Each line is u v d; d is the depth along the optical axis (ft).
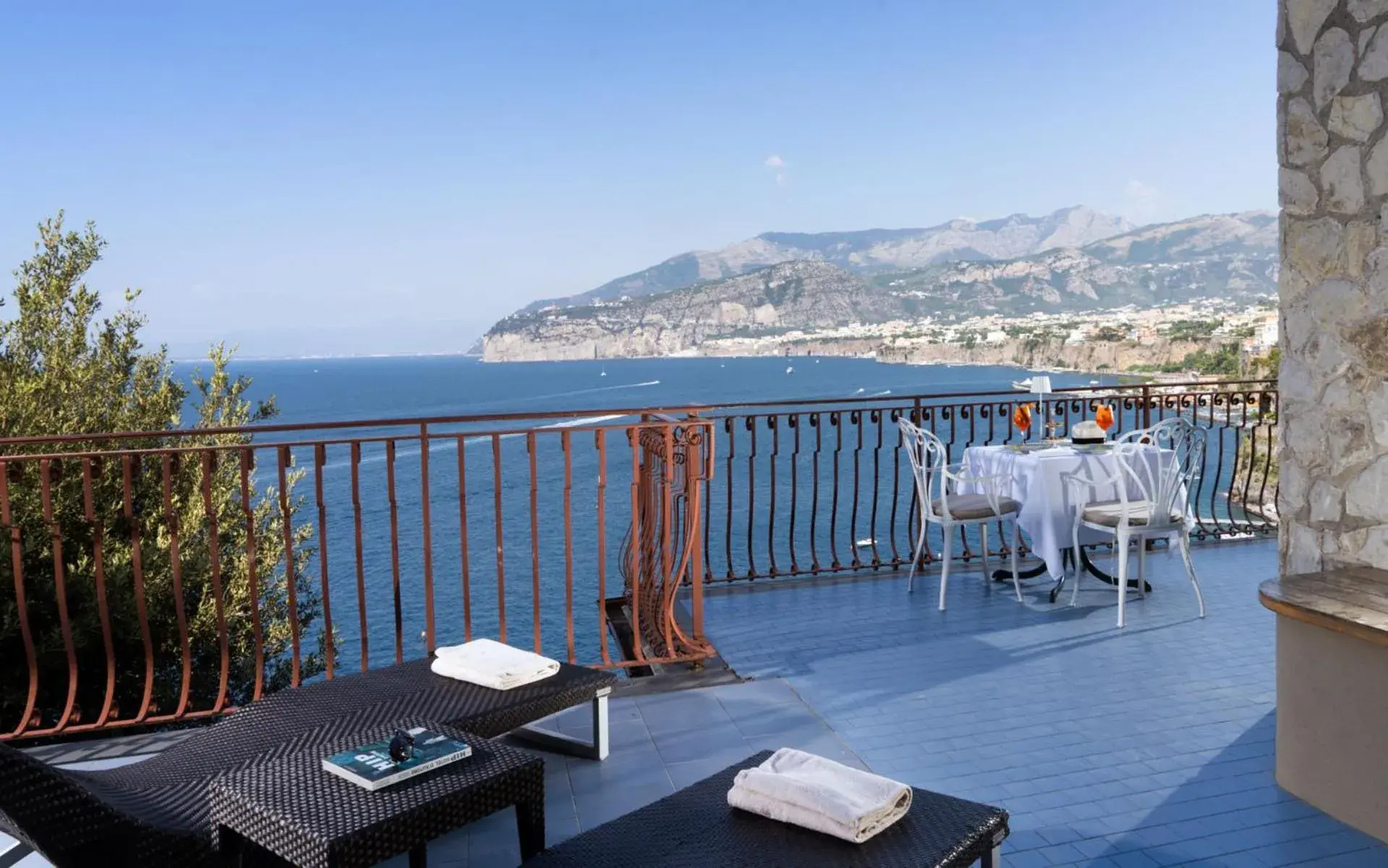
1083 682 13.23
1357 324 10.37
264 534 36.04
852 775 6.98
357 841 6.21
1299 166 11.03
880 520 109.70
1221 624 15.83
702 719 12.00
